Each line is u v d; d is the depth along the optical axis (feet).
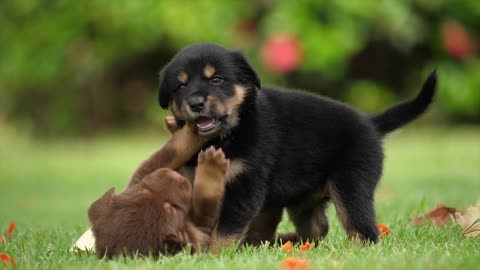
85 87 72.54
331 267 17.43
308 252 20.06
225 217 21.63
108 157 60.29
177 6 65.41
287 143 23.32
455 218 25.82
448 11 67.51
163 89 23.12
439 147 61.46
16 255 20.98
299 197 24.00
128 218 19.11
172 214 19.27
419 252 19.44
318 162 23.61
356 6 64.08
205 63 22.47
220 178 20.33
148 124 74.13
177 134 22.02
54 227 28.58
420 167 51.34
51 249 22.08
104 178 50.88
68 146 68.49
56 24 67.46
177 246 18.92
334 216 28.68
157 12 65.57
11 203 42.45
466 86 67.72
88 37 68.44
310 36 64.23
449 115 72.69
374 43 68.54
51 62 68.08
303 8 64.34
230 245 20.95
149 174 20.15
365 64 70.13
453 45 67.15
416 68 69.67
